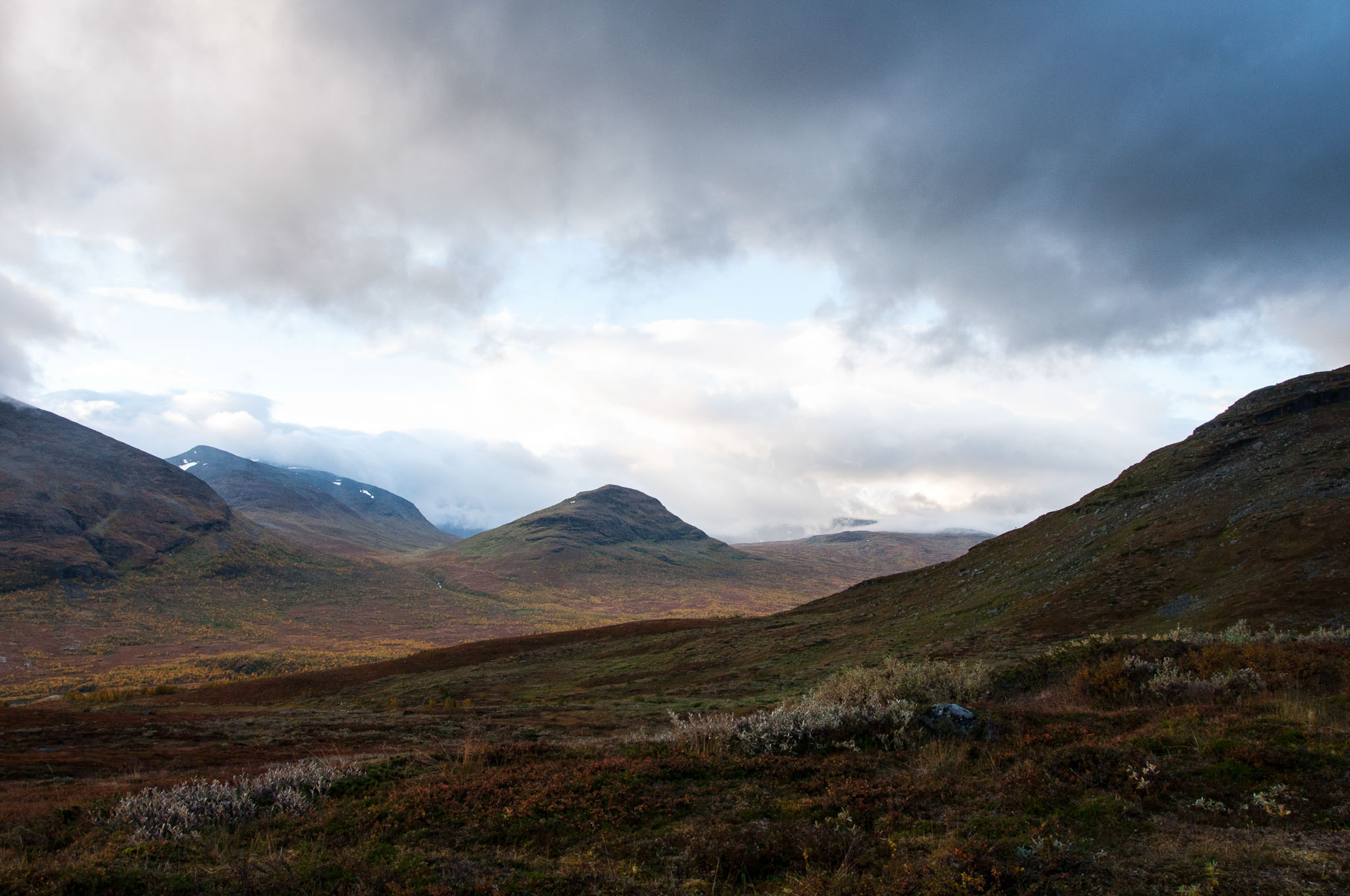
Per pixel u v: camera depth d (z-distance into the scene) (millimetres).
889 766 10633
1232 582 33781
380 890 6879
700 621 92875
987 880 6410
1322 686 13492
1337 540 32031
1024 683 20734
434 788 10578
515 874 7215
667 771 10844
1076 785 8844
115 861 8250
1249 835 7281
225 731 30531
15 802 14500
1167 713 12156
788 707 19484
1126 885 6270
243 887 7105
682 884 6945
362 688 69938
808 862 7250
